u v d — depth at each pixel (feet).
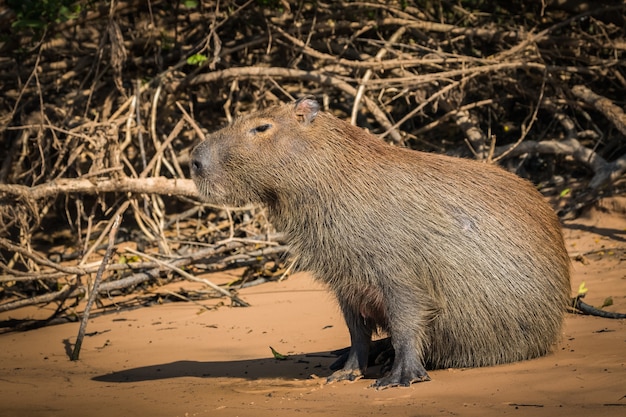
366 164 35.73
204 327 49.42
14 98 77.87
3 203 61.00
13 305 55.57
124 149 71.41
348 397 32.04
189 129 78.69
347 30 73.56
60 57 79.51
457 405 29.01
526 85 74.59
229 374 38.52
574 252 57.41
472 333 35.55
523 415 26.63
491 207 35.83
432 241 34.88
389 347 39.81
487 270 35.17
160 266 57.47
